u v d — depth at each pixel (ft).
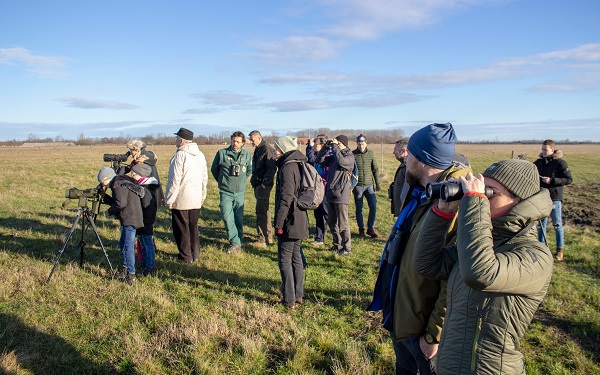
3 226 30.55
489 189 6.65
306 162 17.44
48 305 16.70
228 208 25.64
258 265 23.39
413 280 7.88
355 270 22.98
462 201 6.53
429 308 7.91
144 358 12.97
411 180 8.84
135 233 19.98
